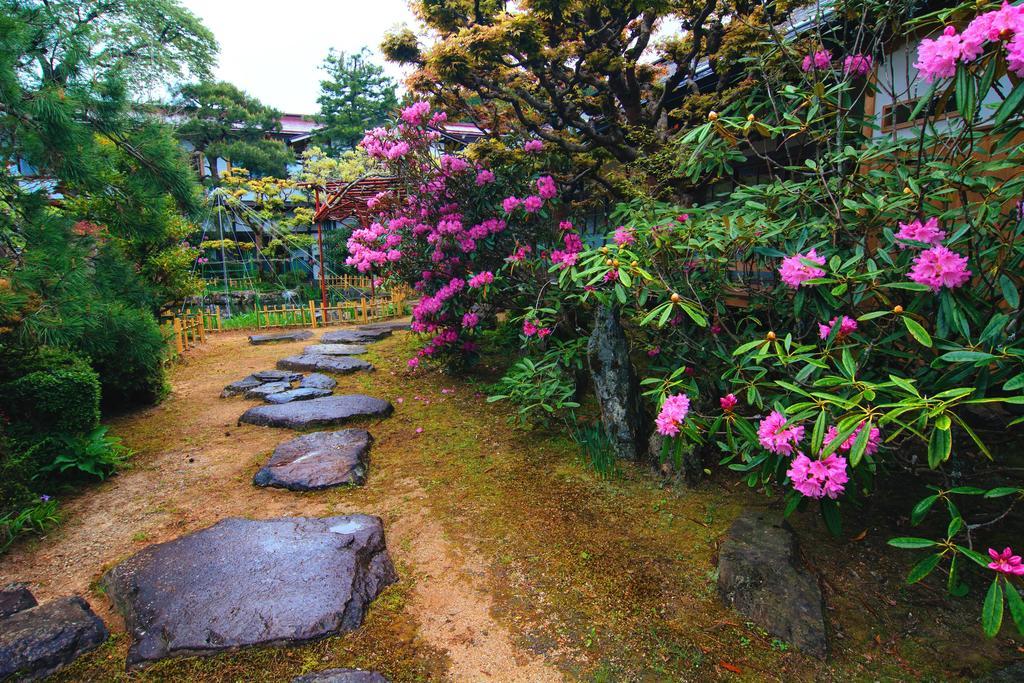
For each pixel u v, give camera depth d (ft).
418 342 24.56
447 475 11.18
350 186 26.63
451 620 7.13
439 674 6.24
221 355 24.40
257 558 7.98
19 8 9.35
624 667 6.28
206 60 37.68
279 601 7.12
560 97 16.72
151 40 23.39
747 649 6.44
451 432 13.60
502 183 16.75
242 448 12.89
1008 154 8.72
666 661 6.34
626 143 17.93
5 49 8.66
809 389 7.86
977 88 6.48
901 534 8.26
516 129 19.66
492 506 9.85
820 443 5.76
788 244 8.87
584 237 18.67
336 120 71.72
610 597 7.43
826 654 6.26
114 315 10.45
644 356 15.69
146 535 9.12
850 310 8.00
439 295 16.53
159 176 11.27
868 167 10.35
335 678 6.02
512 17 14.83
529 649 6.61
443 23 16.87
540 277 14.85
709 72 17.99
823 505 6.49
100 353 13.82
